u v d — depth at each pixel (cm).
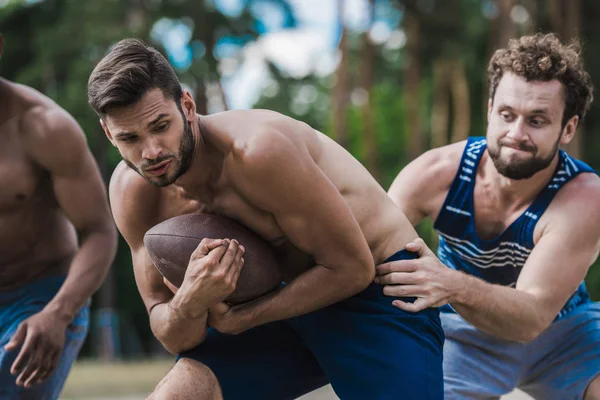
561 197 383
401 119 3297
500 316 350
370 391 316
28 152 407
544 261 372
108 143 2817
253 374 328
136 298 2819
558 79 363
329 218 290
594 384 407
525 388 429
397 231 327
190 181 301
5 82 411
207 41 2858
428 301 323
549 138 364
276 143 284
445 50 2605
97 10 2847
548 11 1966
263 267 303
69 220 435
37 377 398
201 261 290
